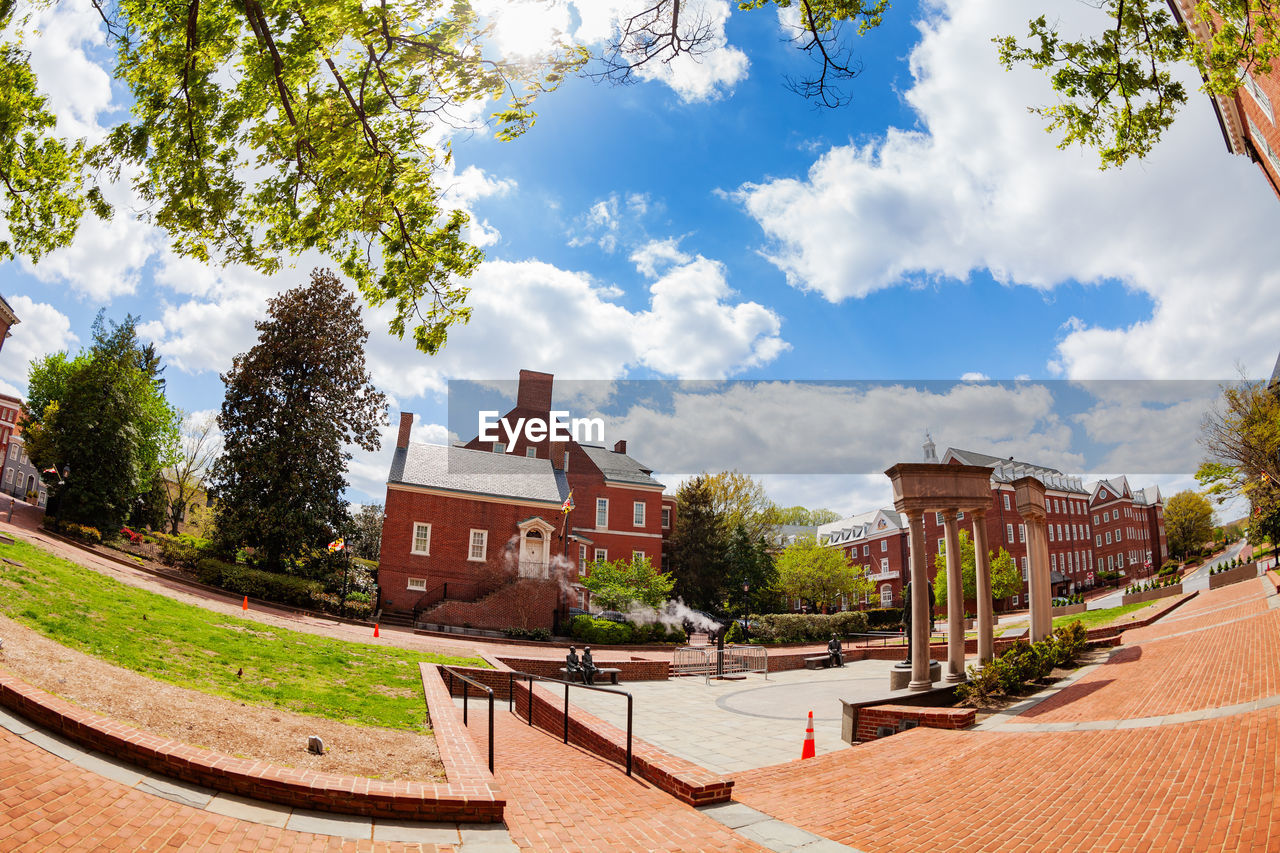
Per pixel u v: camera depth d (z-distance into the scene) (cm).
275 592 2655
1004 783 772
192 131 754
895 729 1160
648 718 1480
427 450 3791
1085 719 1016
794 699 1812
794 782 862
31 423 3275
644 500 4609
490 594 3188
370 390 3388
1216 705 962
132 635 1138
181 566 2708
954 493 1461
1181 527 7150
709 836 651
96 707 713
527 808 704
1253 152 2122
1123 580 6850
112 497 3102
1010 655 1390
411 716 1087
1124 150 740
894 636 4075
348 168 773
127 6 693
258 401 3080
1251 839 536
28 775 545
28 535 2050
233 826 551
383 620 2917
